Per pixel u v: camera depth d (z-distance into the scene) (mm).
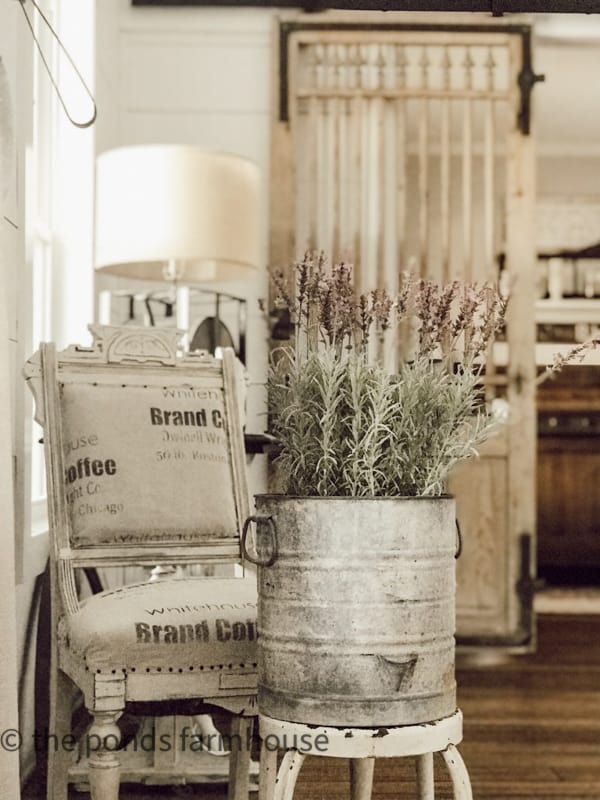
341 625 1305
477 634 4219
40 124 3092
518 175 4258
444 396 1425
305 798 1861
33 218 2453
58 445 1954
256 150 4227
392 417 1390
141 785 2393
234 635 1690
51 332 3152
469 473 4234
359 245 4145
